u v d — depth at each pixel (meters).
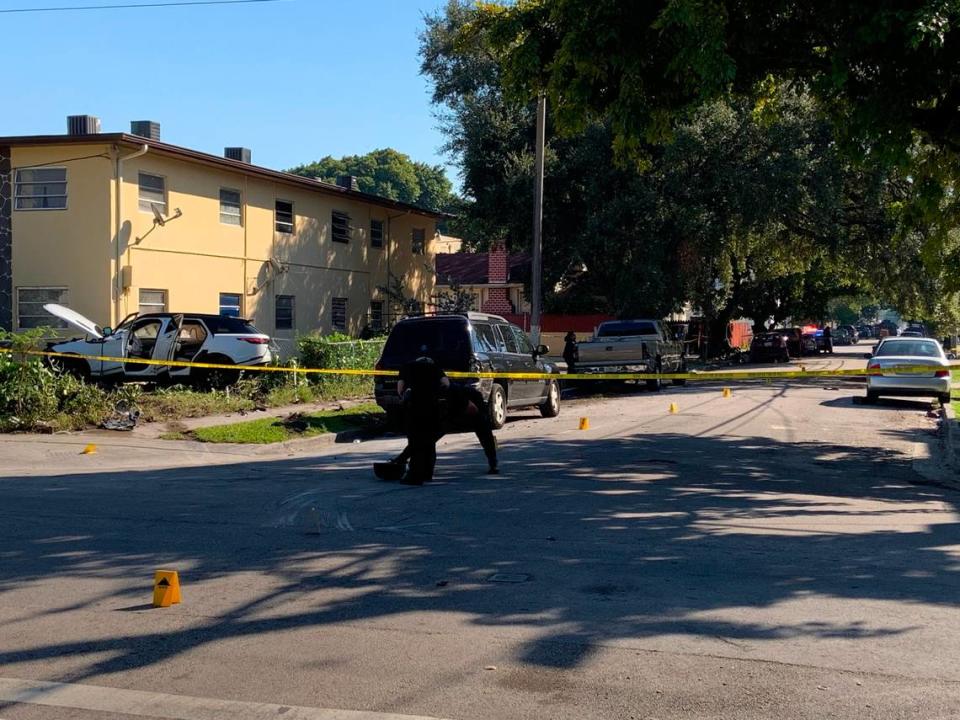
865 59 12.54
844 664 5.15
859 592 6.55
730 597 6.41
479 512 9.51
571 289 42.84
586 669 5.09
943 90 12.59
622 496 10.48
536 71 13.98
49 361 18.77
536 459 13.66
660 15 11.84
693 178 34.69
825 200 33.47
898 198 35.31
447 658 5.27
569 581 6.83
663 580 6.86
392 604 6.29
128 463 14.02
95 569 7.26
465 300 36.47
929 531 8.77
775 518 9.31
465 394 11.91
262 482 11.64
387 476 11.71
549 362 21.30
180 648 5.50
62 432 16.30
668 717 4.48
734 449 14.96
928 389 22.70
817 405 23.67
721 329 52.16
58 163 24.28
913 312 38.50
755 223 34.91
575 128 13.73
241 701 4.74
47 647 5.54
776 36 13.29
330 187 32.84
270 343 22.91
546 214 36.12
